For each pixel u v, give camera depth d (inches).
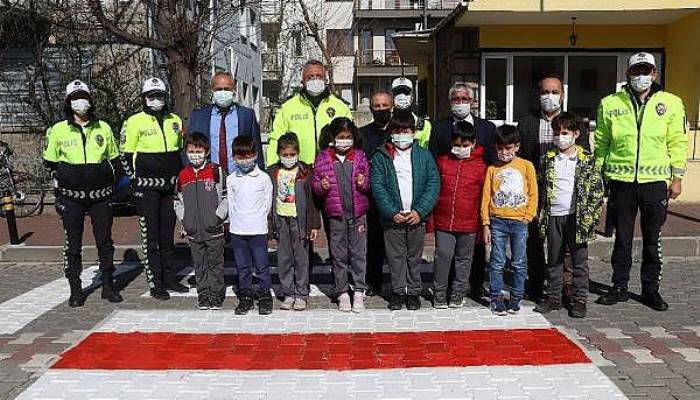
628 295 238.1
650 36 484.4
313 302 237.1
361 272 224.1
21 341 198.5
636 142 218.4
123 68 477.7
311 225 221.6
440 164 220.5
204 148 223.6
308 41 1203.2
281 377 168.6
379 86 1403.8
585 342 191.0
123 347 191.0
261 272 223.6
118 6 443.2
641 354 180.7
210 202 224.5
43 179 457.1
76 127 229.8
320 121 235.8
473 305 229.8
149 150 235.5
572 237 213.6
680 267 285.3
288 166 220.7
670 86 480.4
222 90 233.6
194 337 199.5
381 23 1364.4
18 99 482.6
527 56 489.4
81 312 229.0
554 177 211.9
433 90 684.7
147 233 239.9
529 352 182.9
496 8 428.8
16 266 307.6
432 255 308.8
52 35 463.2
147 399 156.9
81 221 235.8
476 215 219.5
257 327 208.4
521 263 214.1
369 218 237.5
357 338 196.4
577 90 492.7
